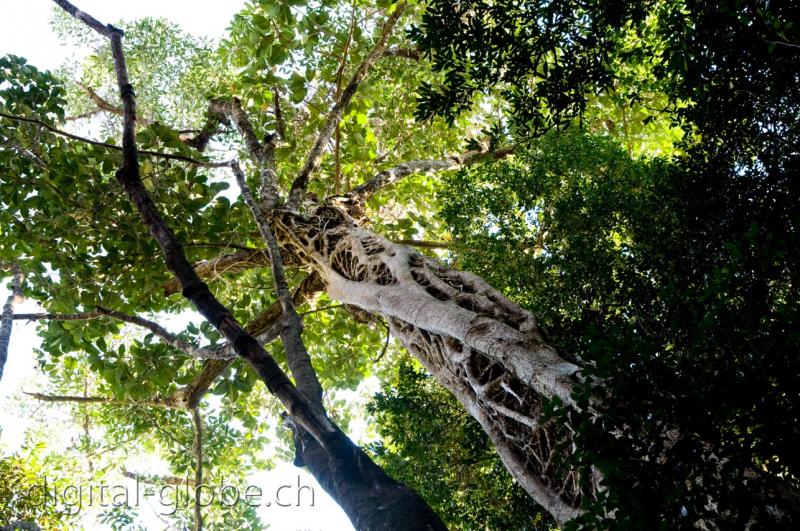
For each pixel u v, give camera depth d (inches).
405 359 494.0
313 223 389.4
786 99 247.4
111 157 360.2
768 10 226.7
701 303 184.2
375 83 530.9
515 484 288.4
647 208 281.7
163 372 390.0
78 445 494.0
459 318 258.5
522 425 234.4
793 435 132.7
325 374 503.5
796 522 133.8
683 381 138.3
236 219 400.2
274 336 365.4
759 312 161.0
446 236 527.2
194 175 370.9
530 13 268.2
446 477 307.6
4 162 355.9
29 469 369.4
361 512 132.1
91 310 373.7
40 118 368.5
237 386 418.0
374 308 308.7
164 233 177.9
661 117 505.4
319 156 441.1
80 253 374.9
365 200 431.5
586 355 153.2
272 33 458.0
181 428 481.4
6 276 373.1
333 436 143.4
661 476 132.1
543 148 342.6
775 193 247.0
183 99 582.9
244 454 519.8
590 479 204.5
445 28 275.6
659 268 262.1
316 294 407.2
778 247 163.2
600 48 277.9
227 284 459.5
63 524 372.5
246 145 467.2
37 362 420.8
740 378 139.7
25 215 362.9
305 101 495.5
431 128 544.4
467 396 258.7
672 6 279.1
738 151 262.2
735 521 135.3
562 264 288.2
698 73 258.1
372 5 485.7
